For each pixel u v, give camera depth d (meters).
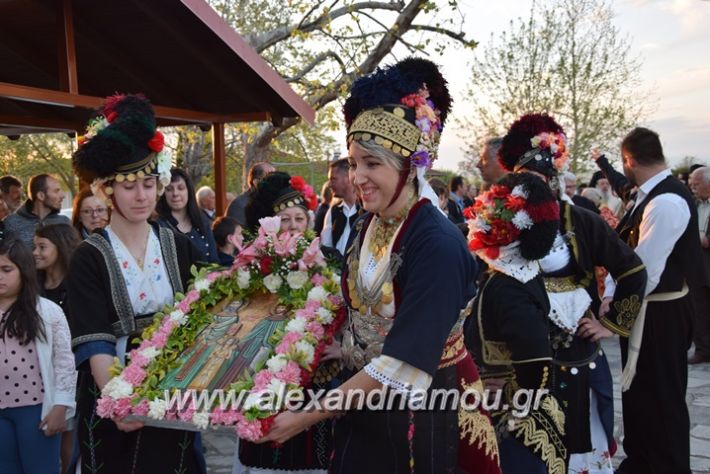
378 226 2.11
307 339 2.23
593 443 3.39
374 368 1.90
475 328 2.88
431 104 2.04
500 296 2.76
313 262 2.58
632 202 4.70
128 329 2.50
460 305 1.95
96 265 2.47
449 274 1.89
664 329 3.69
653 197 3.80
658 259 3.62
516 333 2.69
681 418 3.70
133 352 2.33
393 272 1.99
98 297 2.45
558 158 3.19
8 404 3.07
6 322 3.08
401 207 2.02
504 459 2.78
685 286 3.71
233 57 5.17
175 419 2.13
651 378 3.73
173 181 4.64
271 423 2.02
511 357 2.74
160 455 2.48
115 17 4.77
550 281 3.09
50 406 3.13
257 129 11.05
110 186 2.47
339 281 2.55
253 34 9.48
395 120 1.94
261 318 2.49
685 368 3.74
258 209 3.39
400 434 2.02
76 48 5.15
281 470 2.86
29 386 3.10
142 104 2.53
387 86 1.96
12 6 4.60
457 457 2.14
